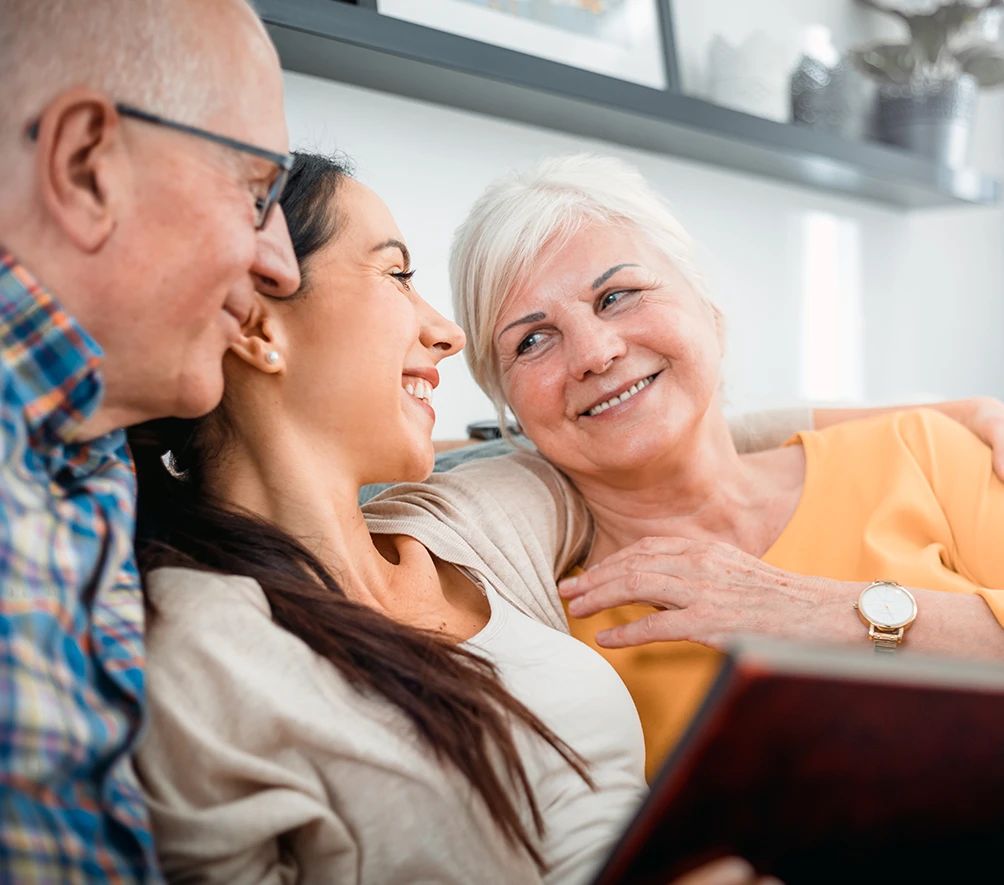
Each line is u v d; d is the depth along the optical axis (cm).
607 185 121
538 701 88
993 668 48
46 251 65
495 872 75
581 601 110
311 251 89
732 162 210
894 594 105
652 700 111
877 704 46
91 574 66
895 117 236
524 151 181
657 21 191
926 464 129
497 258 117
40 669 57
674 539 112
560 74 160
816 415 156
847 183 229
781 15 233
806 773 49
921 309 275
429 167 167
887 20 257
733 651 46
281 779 69
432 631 88
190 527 83
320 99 152
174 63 67
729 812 50
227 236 69
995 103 285
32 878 54
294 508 88
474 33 161
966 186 243
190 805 68
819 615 105
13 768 54
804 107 213
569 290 115
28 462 65
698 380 116
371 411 90
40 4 65
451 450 140
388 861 72
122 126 66
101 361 66
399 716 76
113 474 73
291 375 88
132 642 67
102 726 61
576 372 113
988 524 122
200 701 70
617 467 117
